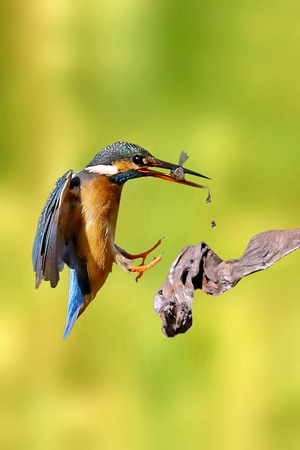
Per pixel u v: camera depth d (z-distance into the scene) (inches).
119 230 395.9
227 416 382.9
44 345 397.4
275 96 410.0
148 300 393.4
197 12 410.9
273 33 413.7
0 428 391.2
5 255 404.5
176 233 395.2
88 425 385.7
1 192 409.7
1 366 395.2
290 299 398.3
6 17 421.7
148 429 378.6
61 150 411.2
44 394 394.0
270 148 404.8
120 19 416.5
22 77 417.7
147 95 411.8
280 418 383.2
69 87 414.3
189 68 411.5
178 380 386.3
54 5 425.4
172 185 399.2
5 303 401.1
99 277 314.2
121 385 388.2
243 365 388.2
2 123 412.2
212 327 393.1
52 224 288.5
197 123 407.8
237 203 400.5
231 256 390.0
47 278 291.9
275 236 288.0
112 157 310.2
